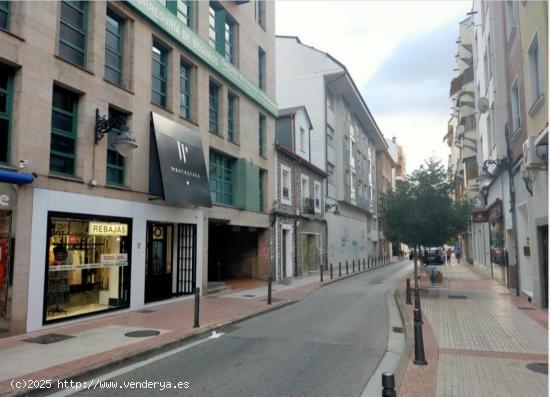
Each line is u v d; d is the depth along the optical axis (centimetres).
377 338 895
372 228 5159
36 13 948
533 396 534
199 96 1605
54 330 922
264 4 2305
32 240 903
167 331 922
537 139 927
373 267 3509
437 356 724
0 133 881
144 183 1262
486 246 2697
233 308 1263
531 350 766
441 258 3797
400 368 664
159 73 1436
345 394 560
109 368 681
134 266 1205
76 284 1041
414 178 1706
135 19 1275
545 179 1078
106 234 1123
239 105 1933
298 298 1525
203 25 1662
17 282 870
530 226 1256
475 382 588
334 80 3416
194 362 717
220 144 1742
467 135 2759
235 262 2244
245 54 2027
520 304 1307
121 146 1046
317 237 2927
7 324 854
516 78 1355
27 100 913
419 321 690
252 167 1997
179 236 1500
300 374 645
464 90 2702
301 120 2820
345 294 1684
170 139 1344
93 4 1123
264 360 725
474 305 1302
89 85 1084
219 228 2117
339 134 3631
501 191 1798
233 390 576
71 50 1079
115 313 1135
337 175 3581
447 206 1647
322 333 946
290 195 2464
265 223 2139
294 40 3491
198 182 1443
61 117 1036
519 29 1281
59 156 1022
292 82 3441
